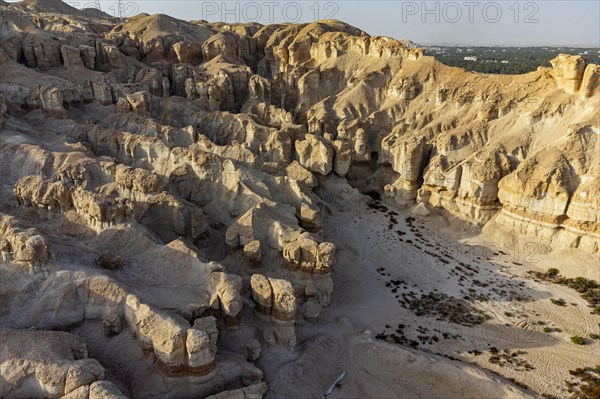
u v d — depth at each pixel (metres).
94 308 33.88
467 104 81.19
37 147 56.75
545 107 69.94
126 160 64.50
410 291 51.53
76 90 80.69
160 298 36.03
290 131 77.25
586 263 55.06
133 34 118.00
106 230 42.47
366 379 37.94
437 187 69.50
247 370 33.56
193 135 71.94
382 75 95.94
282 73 104.31
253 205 54.03
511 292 51.50
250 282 40.28
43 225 44.00
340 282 52.19
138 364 31.86
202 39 135.50
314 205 57.41
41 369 27.38
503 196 63.53
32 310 32.94
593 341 43.38
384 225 67.06
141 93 77.19
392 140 79.69
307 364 37.78
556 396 36.31
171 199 49.38
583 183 57.78
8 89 74.44
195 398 31.28
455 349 41.84
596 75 66.31
